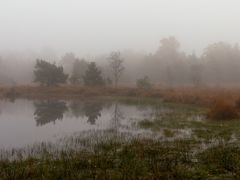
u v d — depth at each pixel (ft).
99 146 58.08
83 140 64.95
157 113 112.16
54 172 41.93
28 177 40.65
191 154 50.55
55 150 56.34
